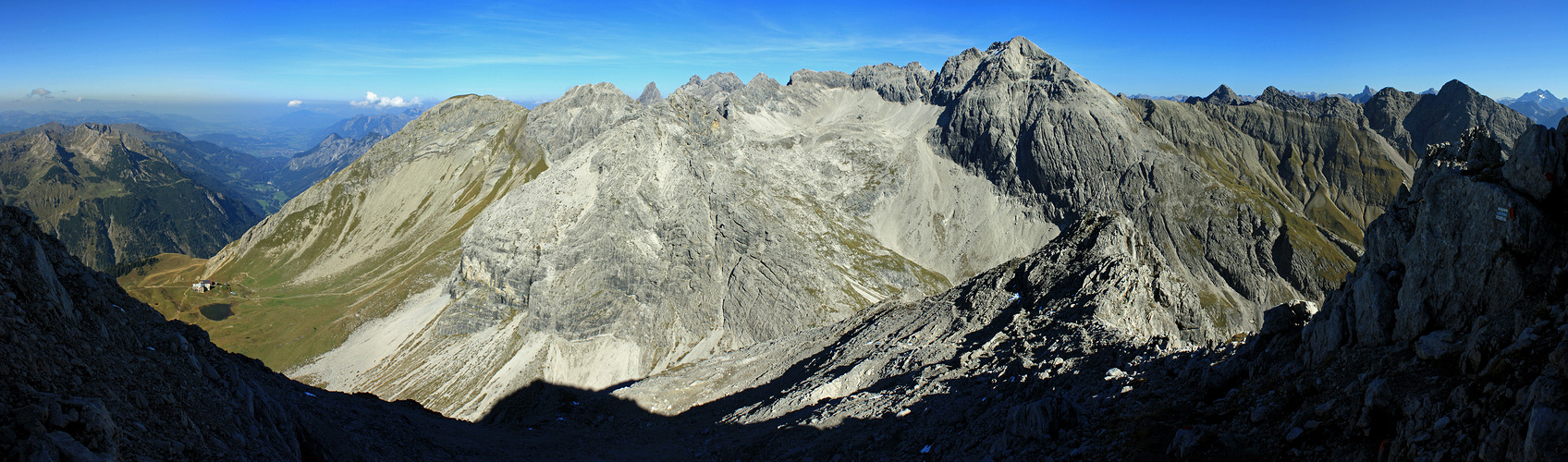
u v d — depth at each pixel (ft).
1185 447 82.43
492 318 575.38
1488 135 87.25
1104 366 135.03
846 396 193.06
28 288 77.92
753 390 263.90
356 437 132.57
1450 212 78.95
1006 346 186.50
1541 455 49.06
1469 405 59.93
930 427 135.54
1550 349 56.85
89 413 63.72
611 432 229.45
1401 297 80.53
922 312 278.05
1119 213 264.31
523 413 410.72
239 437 88.89
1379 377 73.56
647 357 530.27
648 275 583.17
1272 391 88.69
